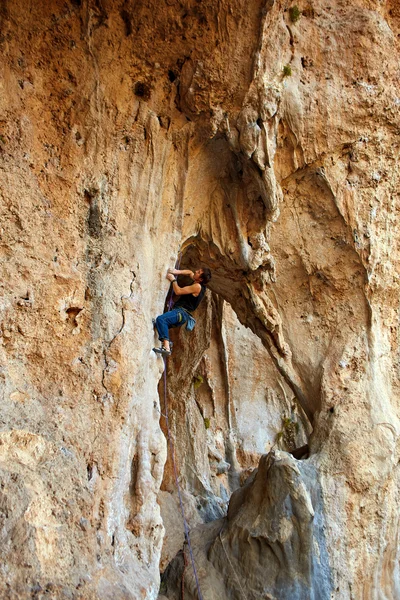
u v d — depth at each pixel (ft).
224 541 27.12
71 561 16.26
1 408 17.80
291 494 25.98
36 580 14.97
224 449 45.68
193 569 26.81
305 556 25.41
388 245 31.01
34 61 22.52
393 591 27.78
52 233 21.63
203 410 45.01
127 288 23.16
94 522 18.30
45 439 18.13
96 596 16.12
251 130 25.52
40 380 19.74
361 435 28.53
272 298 31.65
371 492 27.78
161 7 23.54
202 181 27.94
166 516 34.94
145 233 24.63
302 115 27.86
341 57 28.66
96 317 21.90
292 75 27.63
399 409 30.45
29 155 21.77
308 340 31.30
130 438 21.56
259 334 32.14
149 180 24.86
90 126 23.48
